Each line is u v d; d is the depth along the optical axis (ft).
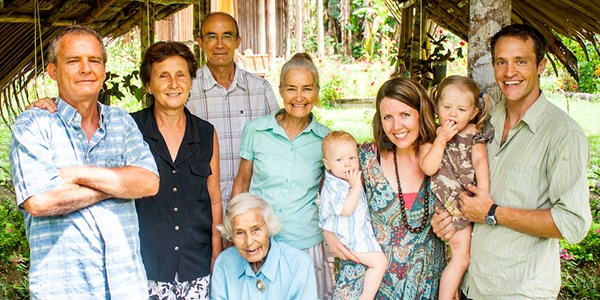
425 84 17.93
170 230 8.98
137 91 18.16
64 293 7.41
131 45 42.78
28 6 16.42
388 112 8.46
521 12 14.35
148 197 8.89
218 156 9.79
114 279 7.56
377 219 9.02
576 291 15.23
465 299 8.93
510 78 7.88
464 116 8.39
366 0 67.87
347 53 78.33
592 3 12.23
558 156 7.54
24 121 7.25
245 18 54.19
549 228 7.51
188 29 47.91
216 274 9.41
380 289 8.95
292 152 9.83
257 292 9.20
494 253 8.18
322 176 10.17
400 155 8.86
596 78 42.27
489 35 9.83
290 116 9.89
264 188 9.98
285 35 61.31
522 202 7.91
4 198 20.65
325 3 86.07
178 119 9.24
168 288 9.00
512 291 8.05
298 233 9.86
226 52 12.03
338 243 9.11
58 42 7.41
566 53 14.82
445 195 8.49
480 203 8.16
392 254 8.86
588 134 32.45
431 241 8.91
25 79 22.03
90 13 18.71
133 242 7.88
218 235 9.92
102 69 7.61
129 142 8.06
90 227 7.47
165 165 9.00
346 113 44.42
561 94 44.11
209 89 12.14
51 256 7.37
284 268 9.26
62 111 7.52
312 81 9.47
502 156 8.22
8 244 17.31
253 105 12.35
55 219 7.37
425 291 8.87
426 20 19.67
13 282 15.55
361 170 9.07
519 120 8.03
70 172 7.20
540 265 7.95
